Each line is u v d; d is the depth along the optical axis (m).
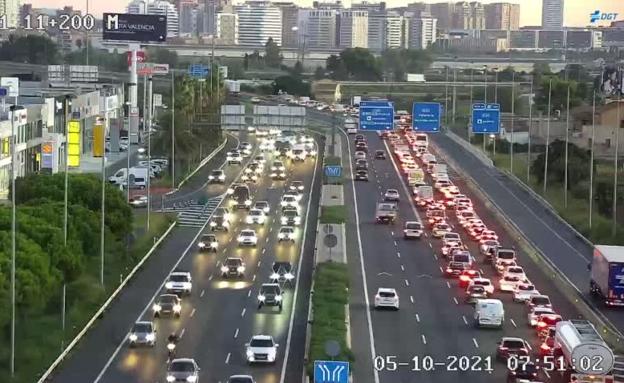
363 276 108.12
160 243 122.31
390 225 139.62
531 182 176.25
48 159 157.00
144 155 186.00
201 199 150.25
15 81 165.38
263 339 74.81
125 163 179.50
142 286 99.94
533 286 99.31
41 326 81.44
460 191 171.50
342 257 116.31
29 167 158.12
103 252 97.69
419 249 124.12
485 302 87.31
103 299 91.31
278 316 89.31
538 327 85.06
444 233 131.50
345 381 64.00
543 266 115.62
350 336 83.06
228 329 84.38
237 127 156.12
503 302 97.88
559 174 170.88
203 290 99.12
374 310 92.88
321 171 188.75
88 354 76.19
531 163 189.50
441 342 81.81
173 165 165.00
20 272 76.88
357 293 100.12
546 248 125.44
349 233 133.12
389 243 127.31
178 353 76.69
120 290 97.31
